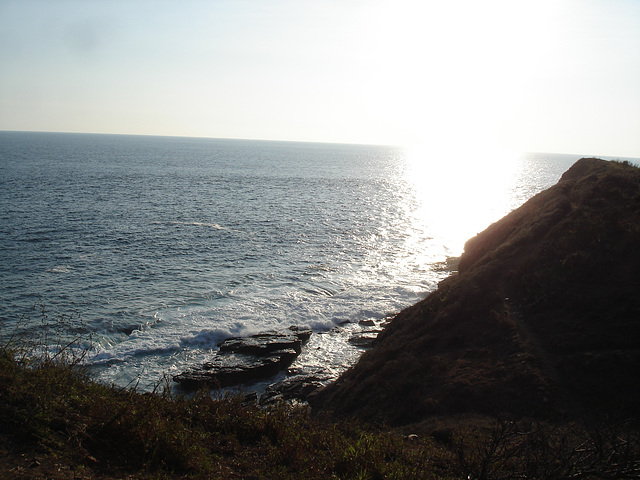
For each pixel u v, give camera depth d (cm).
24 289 3141
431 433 1165
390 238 5572
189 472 602
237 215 6462
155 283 3450
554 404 1283
